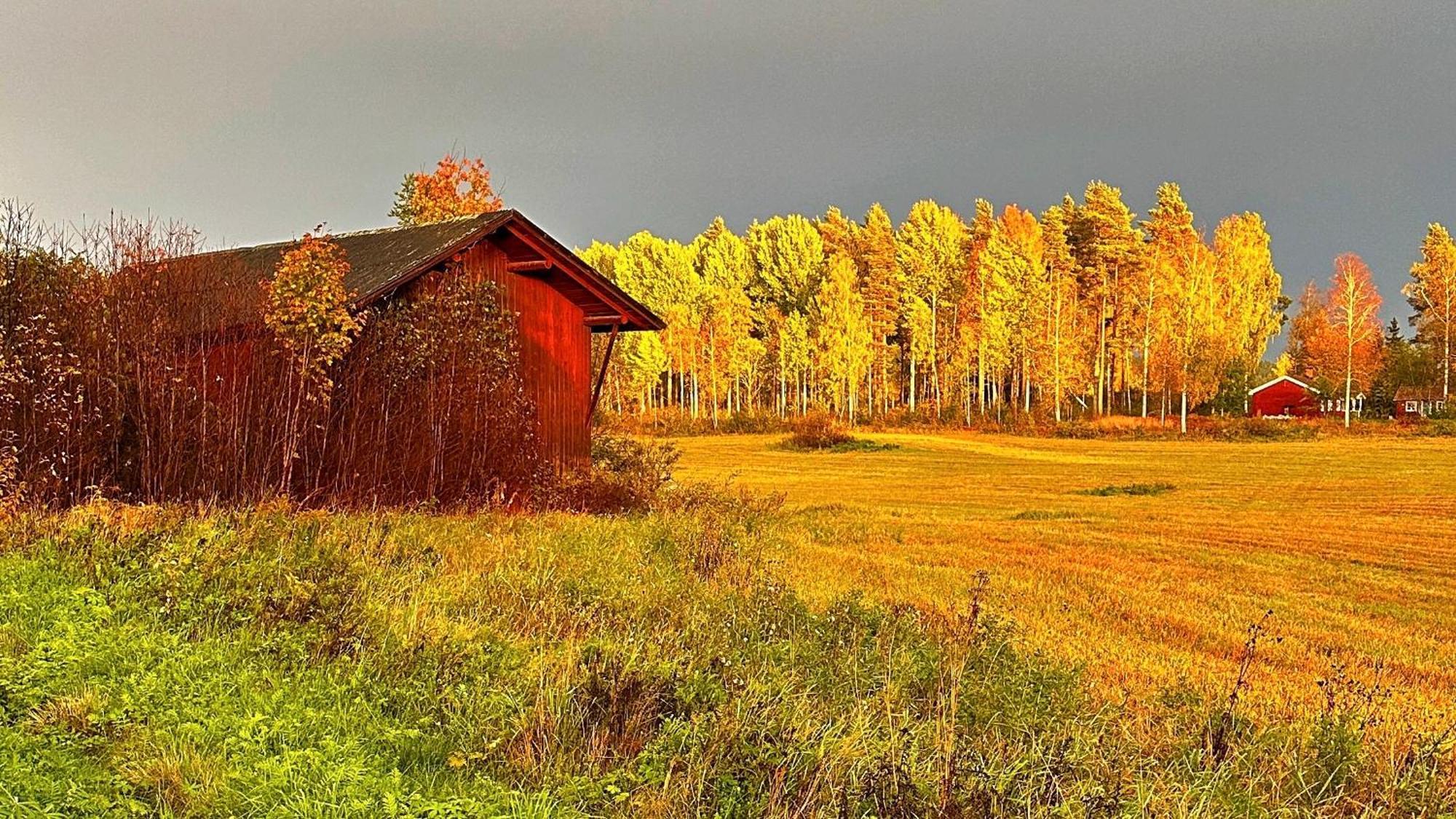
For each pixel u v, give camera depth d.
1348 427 71.62
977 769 5.70
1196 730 7.32
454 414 17.91
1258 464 50.78
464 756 5.70
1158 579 17.80
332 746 5.43
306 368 14.89
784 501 29.89
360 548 10.84
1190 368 80.44
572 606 9.45
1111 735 7.30
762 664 7.86
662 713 6.66
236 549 9.48
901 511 29.89
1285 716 8.30
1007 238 96.75
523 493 18.81
